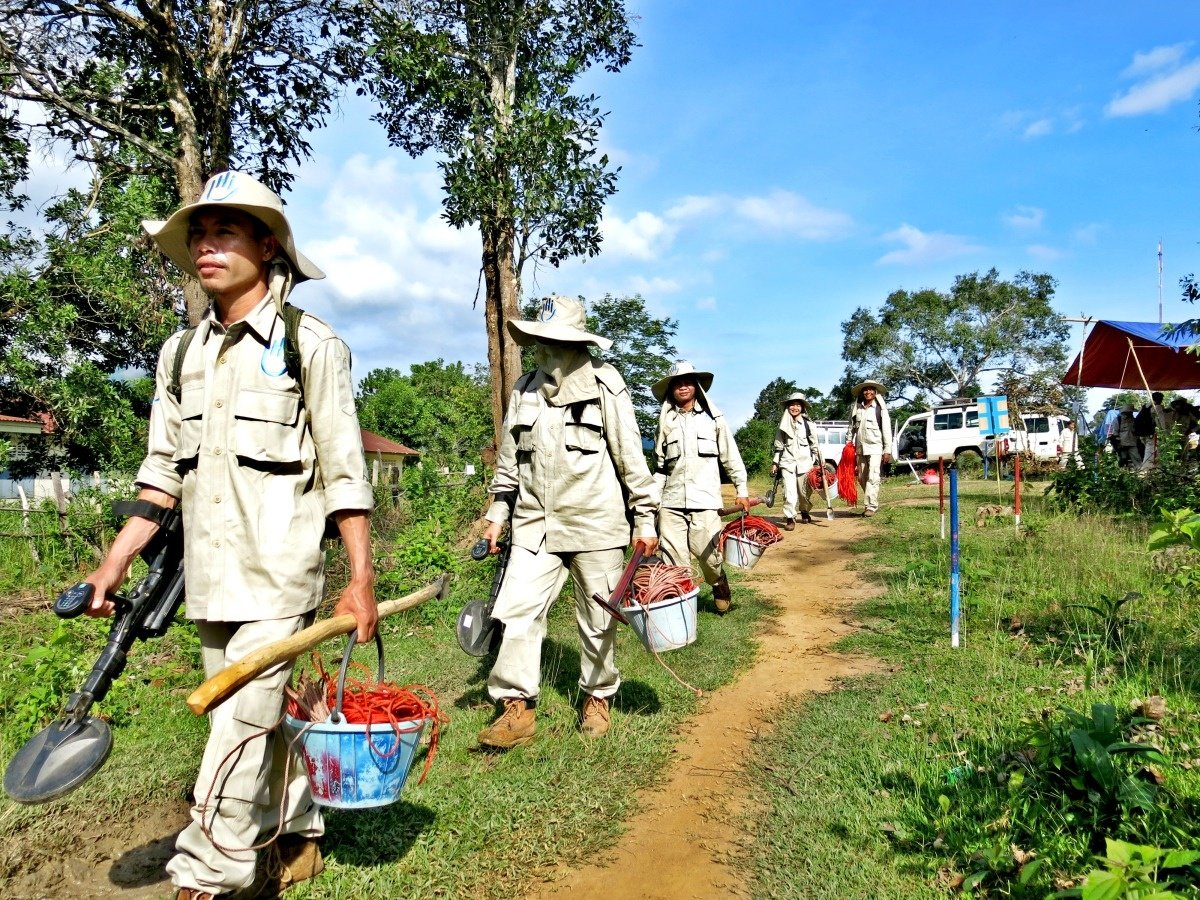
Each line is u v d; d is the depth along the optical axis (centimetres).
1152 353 1706
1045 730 357
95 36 1183
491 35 1382
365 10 1245
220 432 274
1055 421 2550
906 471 2858
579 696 521
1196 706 420
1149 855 238
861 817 354
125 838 358
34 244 1288
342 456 281
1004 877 293
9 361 1228
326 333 285
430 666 606
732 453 755
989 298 5500
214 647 285
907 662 577
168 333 1266
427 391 6050
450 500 1284
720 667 590
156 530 281
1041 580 747
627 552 469
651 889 318
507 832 354
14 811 373
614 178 1295
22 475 1538
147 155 1169
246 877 263
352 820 356
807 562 1057
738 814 376
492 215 1333
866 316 5853
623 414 452
